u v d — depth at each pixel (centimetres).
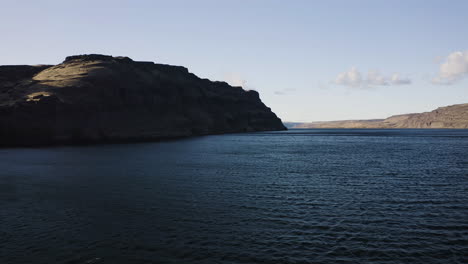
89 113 11662
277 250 1622
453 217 2145
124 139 12725
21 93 10931
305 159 5841
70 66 14012
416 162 5266
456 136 17600
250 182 3422
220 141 12188
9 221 2084
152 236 1816
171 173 4028
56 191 2948
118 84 13688
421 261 1500
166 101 16875
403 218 2131
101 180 3516
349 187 3169
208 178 3662
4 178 3650
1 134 9169
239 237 1795
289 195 2805
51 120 10300
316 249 1633
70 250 1636
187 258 1536
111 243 1719
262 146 9494
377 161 5462
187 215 2200
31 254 1591
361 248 1644
